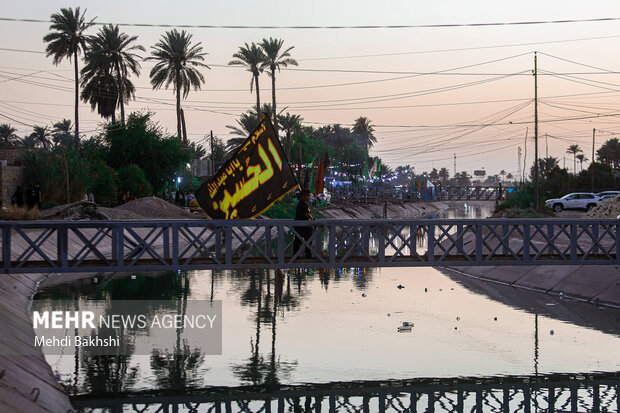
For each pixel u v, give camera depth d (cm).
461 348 1802
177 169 6650
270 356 1731
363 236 1784
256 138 1736
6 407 1042
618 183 6969
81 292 2645
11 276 2561
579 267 2655
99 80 6950
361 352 1764
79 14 6347
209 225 1706
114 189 5512
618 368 1633
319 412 1348
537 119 5072
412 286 2862
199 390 1471
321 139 13338
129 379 1539
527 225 1853
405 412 1359
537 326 2036
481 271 3192
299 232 1781
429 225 1805
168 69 7531
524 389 1491
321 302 2464
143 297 2561
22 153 4747
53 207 4109
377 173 14688
